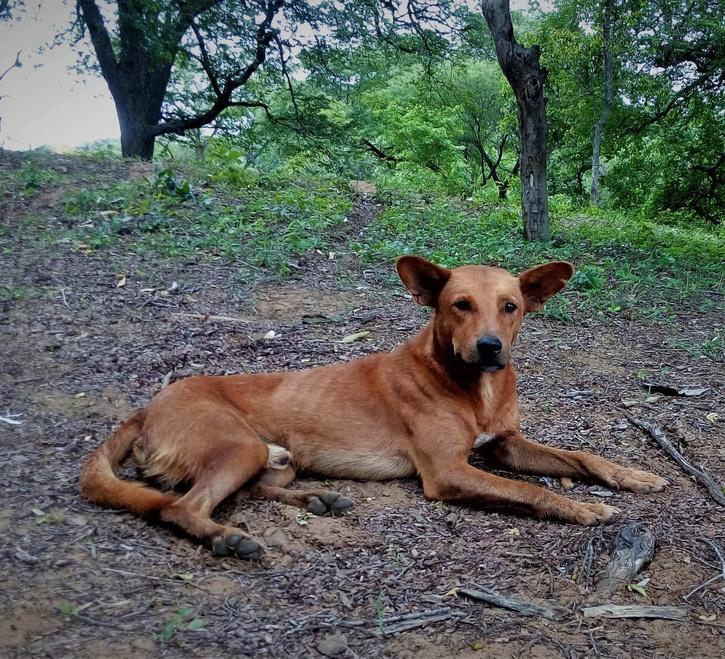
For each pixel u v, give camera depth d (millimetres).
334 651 754
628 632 808
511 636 791
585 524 1026
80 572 853
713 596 880
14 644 724
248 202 2959
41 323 1767
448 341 1114
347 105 7199
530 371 1714
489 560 943
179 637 756
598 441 1362
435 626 805
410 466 1165
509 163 8461
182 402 1092
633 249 3061
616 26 5484
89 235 2430
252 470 1046
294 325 1890
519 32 8609
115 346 1678
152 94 5492
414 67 7809
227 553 918
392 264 2461
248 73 5520
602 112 5898
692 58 5293
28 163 3373
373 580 891
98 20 5230
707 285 2572
